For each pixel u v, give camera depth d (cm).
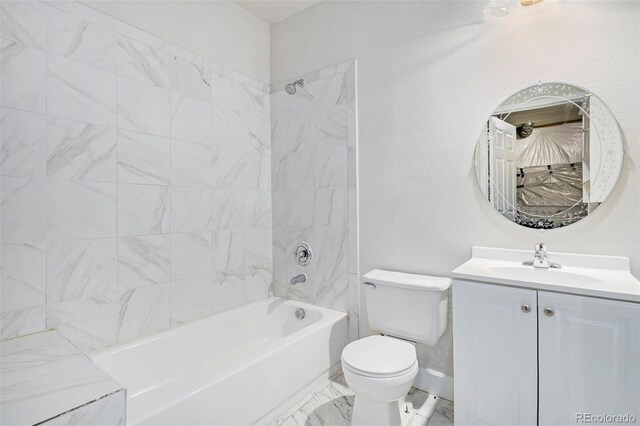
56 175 157
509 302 136
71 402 102
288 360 179
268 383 167
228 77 237
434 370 196
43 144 153
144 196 189
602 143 150
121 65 180
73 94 162
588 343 121
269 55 269
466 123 184
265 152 266
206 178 222
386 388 141
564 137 158
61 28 158
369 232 220
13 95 144
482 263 167
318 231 243
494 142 176
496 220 176
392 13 210
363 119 222
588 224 154
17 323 147
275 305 252
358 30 224
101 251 172
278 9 251
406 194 204
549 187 162
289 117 259
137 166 186
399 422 156
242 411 153
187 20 212
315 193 244
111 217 175
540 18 163
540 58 163
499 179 174
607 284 126
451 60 188
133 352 177
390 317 187
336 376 216
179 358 197
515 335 135
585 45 153
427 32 197
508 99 172
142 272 188
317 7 244
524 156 168
